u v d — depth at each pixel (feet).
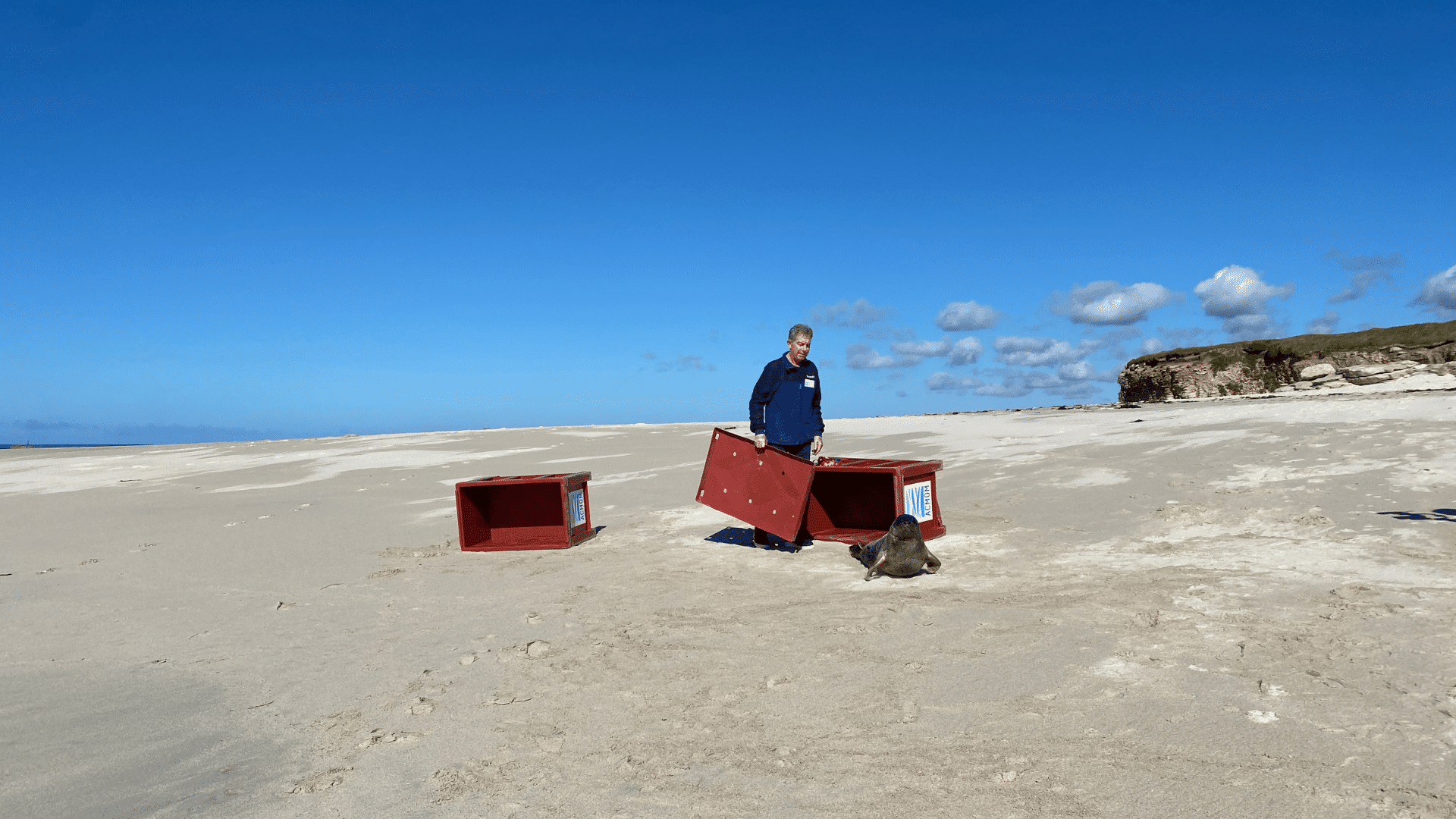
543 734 11.53
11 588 23.70
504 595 20.16
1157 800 8.71
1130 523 24.07
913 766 9.84
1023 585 18.01
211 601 21.09
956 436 54.85
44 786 10.57
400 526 31.58
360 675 14.65
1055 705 11.34
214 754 11.46
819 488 27.40
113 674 15.40
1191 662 12.56
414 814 9.35
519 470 48.14
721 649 14.82
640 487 39.55
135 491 47.57
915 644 14.39
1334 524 21.34
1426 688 11.05
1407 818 8.08
